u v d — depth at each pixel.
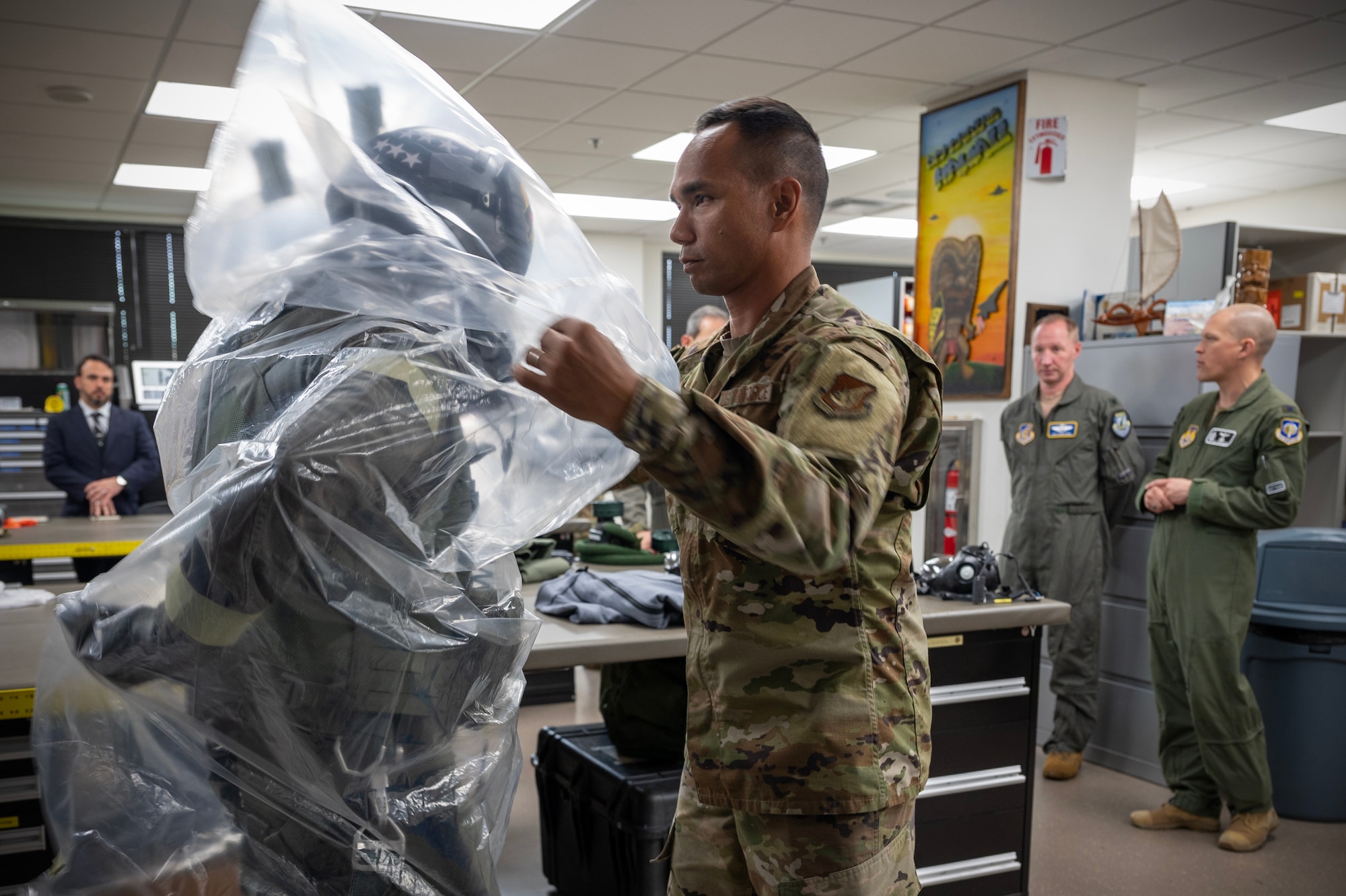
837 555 0.87
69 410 4.92
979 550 2.45
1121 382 3.78
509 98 5.08
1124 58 4.46
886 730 1.17
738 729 1.19
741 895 1.24
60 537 3.63
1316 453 4.13
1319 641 3.07
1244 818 2.92
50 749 0.92
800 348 1.11
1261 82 4.84
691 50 4.36
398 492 0.88
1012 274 4.66
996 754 2.34
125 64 4.38
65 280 7.52
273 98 0.90
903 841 1.22
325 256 0.90
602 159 6.40
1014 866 2.36
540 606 2.22
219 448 0.91
